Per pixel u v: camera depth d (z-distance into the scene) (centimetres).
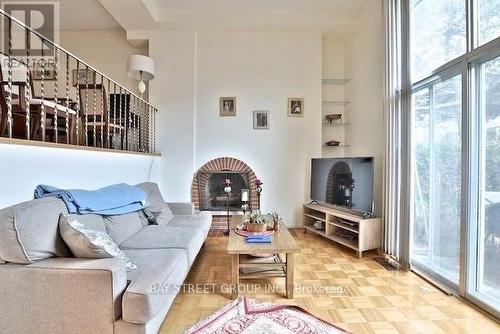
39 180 219
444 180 290
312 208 460
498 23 221
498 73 226
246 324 207
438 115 299
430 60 308
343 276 297
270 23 489
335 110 549
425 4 316
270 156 523
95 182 299
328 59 554
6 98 272
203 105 521
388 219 353
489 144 235
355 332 200
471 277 246
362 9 468
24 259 160
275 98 523
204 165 518
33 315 158
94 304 156
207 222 364
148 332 165
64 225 183
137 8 442
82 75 552
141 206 322
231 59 521
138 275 185
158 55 516
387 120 359
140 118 475
